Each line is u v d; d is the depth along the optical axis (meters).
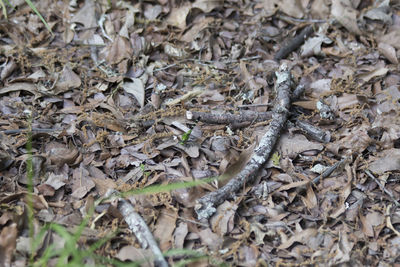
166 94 3.06
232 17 3.73
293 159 2.60
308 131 2.72
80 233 1.92
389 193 2.39
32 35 3.43
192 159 2.56
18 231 2.05
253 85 3.11
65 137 2.61
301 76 3.25
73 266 1.74
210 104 2.99
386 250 2.14
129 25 3.47
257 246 2.13
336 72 3.30
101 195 2.32
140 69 3.18
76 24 3.52
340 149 2.64
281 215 2.28
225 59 3.41
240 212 2.28
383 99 2.98
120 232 2.13
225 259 2.07
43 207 2.19
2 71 3.04
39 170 2.38
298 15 3.71
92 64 3.27
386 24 3.57
